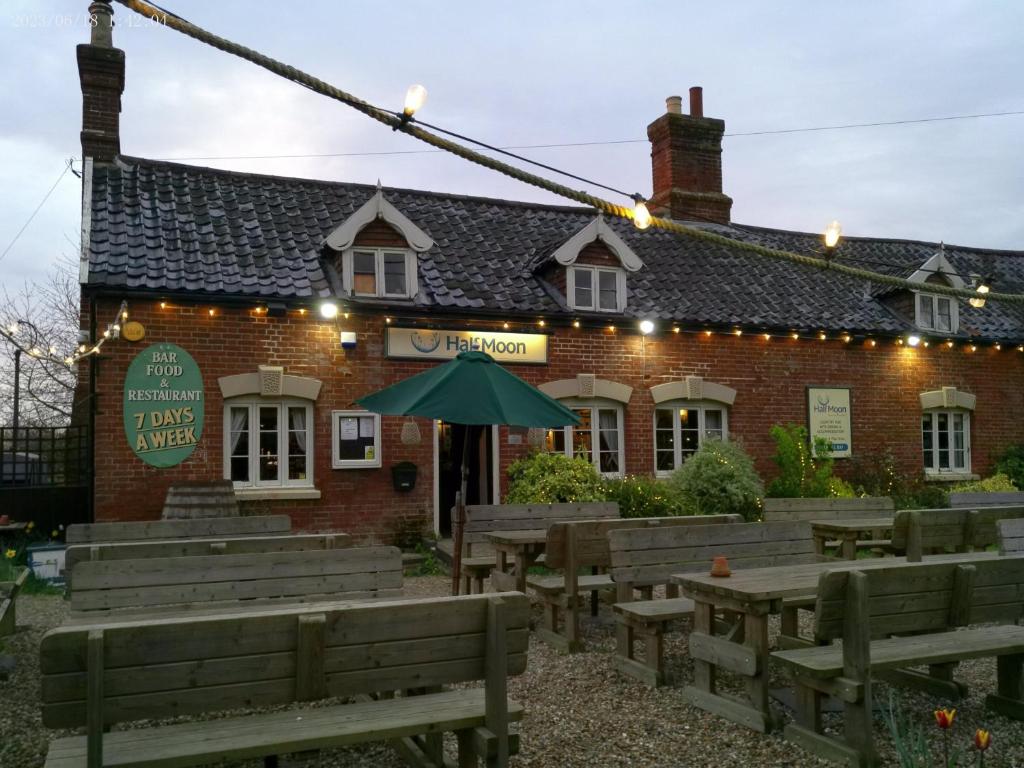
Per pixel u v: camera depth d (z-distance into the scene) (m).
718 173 19.36
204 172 14.79
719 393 15.30
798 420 16.06
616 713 5.83
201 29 4.88
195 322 12.01
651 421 14.79
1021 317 19.33
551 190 6.59
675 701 6.08
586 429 14.46
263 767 4.83
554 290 14.66
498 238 15.89
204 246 12.91
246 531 8.30
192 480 11.82
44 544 11.27
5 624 7.71
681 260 17.27
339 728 3.89
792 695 6.14
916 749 4.52
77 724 3.40
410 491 13.09
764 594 5.43
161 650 3.50
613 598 9.04
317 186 15.53
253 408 12.36
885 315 17.48
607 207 6.96
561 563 7.68
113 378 11.59
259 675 3.67
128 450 11.60
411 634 3.92
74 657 3.38
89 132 14.16
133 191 13.72
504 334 13.77
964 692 6.05
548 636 7.85
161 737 3.79
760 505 13.62
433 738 4.63
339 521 12.65
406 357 13.10
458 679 4.02
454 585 8.01
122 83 14.46
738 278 17.20
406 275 13.23
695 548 7.11
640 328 14.55
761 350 15.86
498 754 3.97
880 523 9.79
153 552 6.50
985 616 5.42
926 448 17.58
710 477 13.52
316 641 3.73
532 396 7.73
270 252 13.23
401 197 16.16
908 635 6.82
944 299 17.83
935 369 17.55
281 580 6.02
